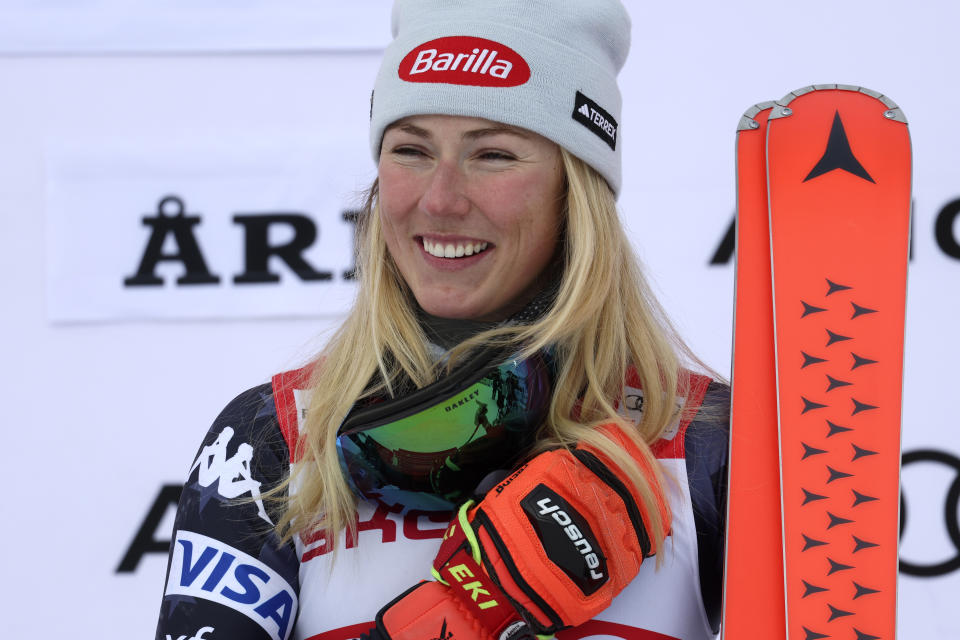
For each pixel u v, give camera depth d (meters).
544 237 3.68
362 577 3.59
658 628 3.52
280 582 3.63
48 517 7.57
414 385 3.76
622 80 7.54
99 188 7.63
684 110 7.54
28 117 7.61
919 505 7.31
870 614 3.42
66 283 7.61
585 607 3.20
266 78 7.68
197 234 7.69
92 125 7.63
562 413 3.66
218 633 3.45
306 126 7.71
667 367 3.87
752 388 3.67
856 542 3.48
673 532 3.61
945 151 7.33
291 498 3.68
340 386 3.75
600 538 3.25
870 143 3.79
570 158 3.69
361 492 3.61
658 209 7.54
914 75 7.41
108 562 7.59
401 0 3.88
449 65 3.54
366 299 3.88
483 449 3.49
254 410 3.92
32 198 7.61
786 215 3.77
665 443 3.76
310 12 7.65
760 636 3.45
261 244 7.71
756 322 3.74
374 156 4.00
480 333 3.65
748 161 3.87
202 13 7.61
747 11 7.53
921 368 7.32
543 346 3.61
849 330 3.66
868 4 7.44
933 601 7.26
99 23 7.59
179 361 7.70
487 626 3.23
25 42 7.55
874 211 3.73
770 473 3.59
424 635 3.20
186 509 3.73
